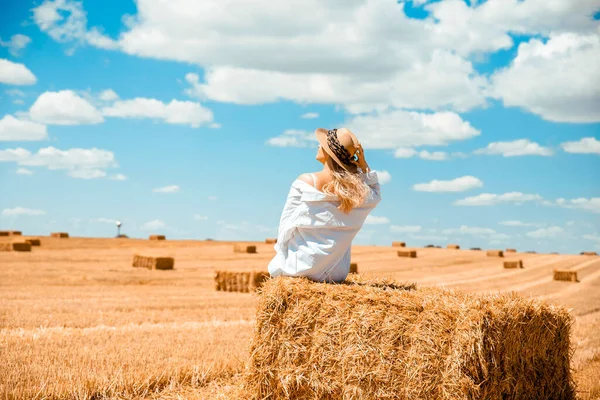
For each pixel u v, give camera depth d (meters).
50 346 7.89
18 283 18.33
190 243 49.12
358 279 5.77
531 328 4.87
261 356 4.75
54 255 32.53
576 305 16.50
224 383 6.22
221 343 8.53
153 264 26.97
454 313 4.29
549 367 5.25
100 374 6.23
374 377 4.46
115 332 9.50
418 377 4.34
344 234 5.02
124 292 17.05
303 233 5.05
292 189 5.08
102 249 40.25
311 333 4.66
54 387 5.72
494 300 4.68
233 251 41.09
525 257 47.09
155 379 6.16
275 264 5.20
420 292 4.99
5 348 7.66
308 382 4.61
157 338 8.90
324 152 5.08
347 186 4.91
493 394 4.34
